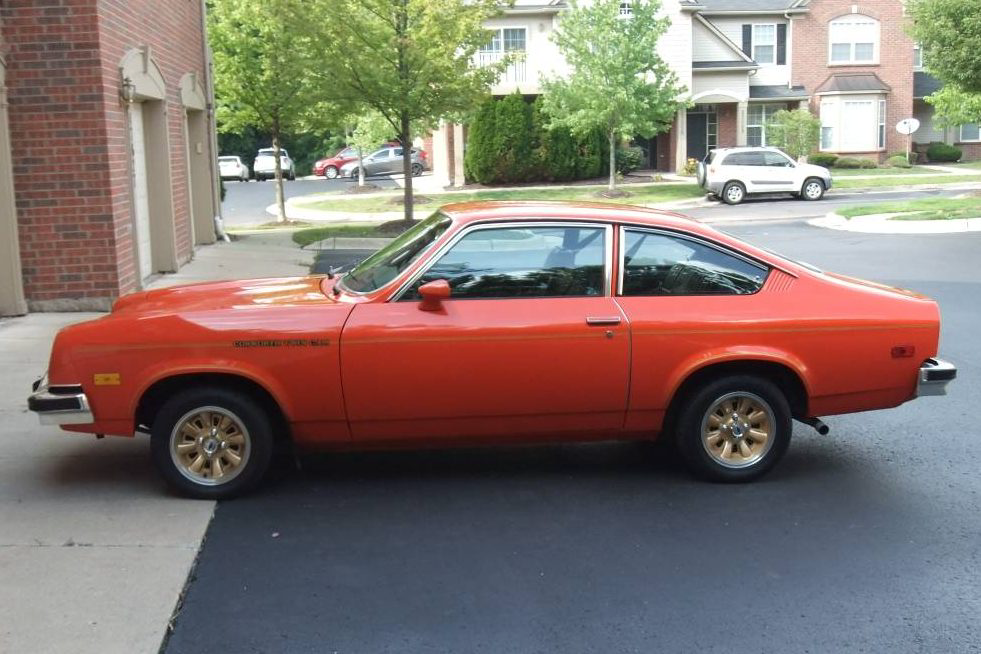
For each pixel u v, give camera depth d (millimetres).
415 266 5418
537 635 3965
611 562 4660
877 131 38000
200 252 16953
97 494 5488
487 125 33531
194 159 18109
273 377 5238
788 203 27906
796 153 34500
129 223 11453
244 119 24516
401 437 5449
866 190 30844
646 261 5543
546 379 5371
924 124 41406
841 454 6316
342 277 6145
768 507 5367
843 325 5504
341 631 3996
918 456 6262
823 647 3867
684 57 34906
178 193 14961
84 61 10422
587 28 29719
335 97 20703
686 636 3957
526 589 4379
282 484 5750
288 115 24281
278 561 4664
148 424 5641
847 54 37969
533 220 5531
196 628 4008
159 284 13047
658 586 4410
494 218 5523
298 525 5113
